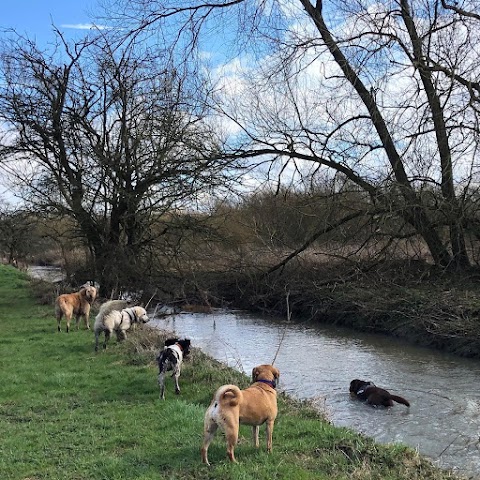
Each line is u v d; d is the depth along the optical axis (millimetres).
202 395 8477
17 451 6020
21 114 19688
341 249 20750
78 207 20641
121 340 12641
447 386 10328
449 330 13664
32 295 22109
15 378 9414
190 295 22766
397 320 15836
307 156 17953
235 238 22609
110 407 7863
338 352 13617
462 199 15398
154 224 21797
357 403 9289
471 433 7703
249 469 5395
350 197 17922
